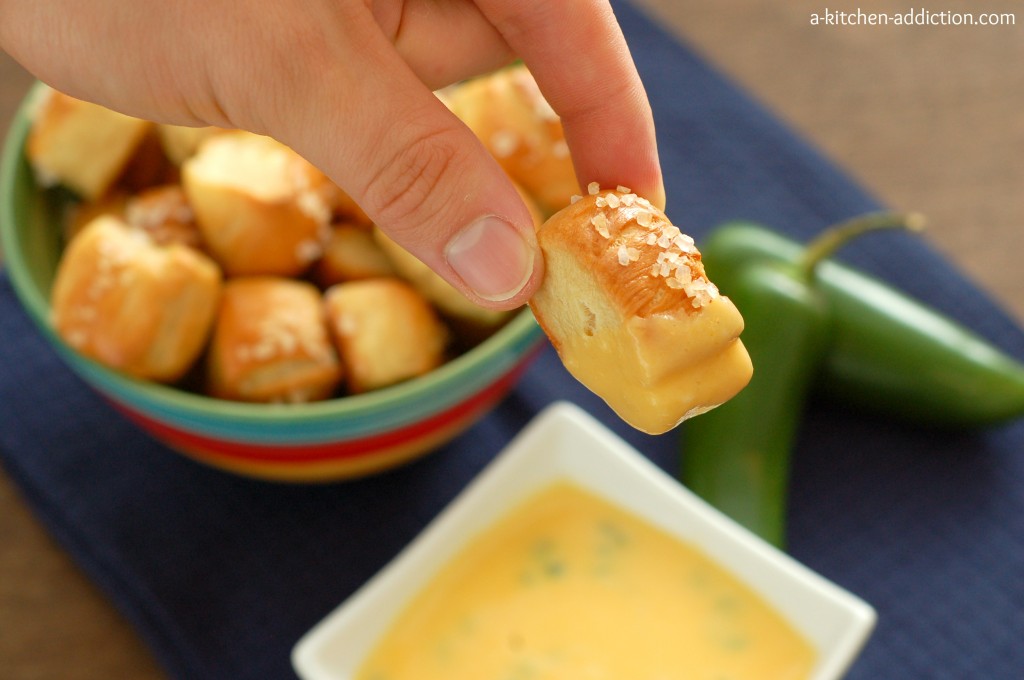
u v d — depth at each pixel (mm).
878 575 557
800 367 568
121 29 452
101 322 516
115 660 545
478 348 521
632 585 538
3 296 596
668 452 577
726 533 535
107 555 555
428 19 490
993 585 555
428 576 535
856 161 639
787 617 527
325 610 550
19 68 647
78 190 554
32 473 568
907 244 613
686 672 524
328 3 447
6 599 552
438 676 528
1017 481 572
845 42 665
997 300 603
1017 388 561
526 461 547
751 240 587
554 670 527
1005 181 633
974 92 653
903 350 568
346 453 527
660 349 426
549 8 473
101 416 578
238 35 445
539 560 543
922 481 572
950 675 542
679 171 627
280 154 541
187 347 523
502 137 541
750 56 663
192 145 555
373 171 447
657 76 647
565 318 444
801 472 574
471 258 446
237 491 567
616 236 433
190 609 548
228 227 534
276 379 524
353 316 527
